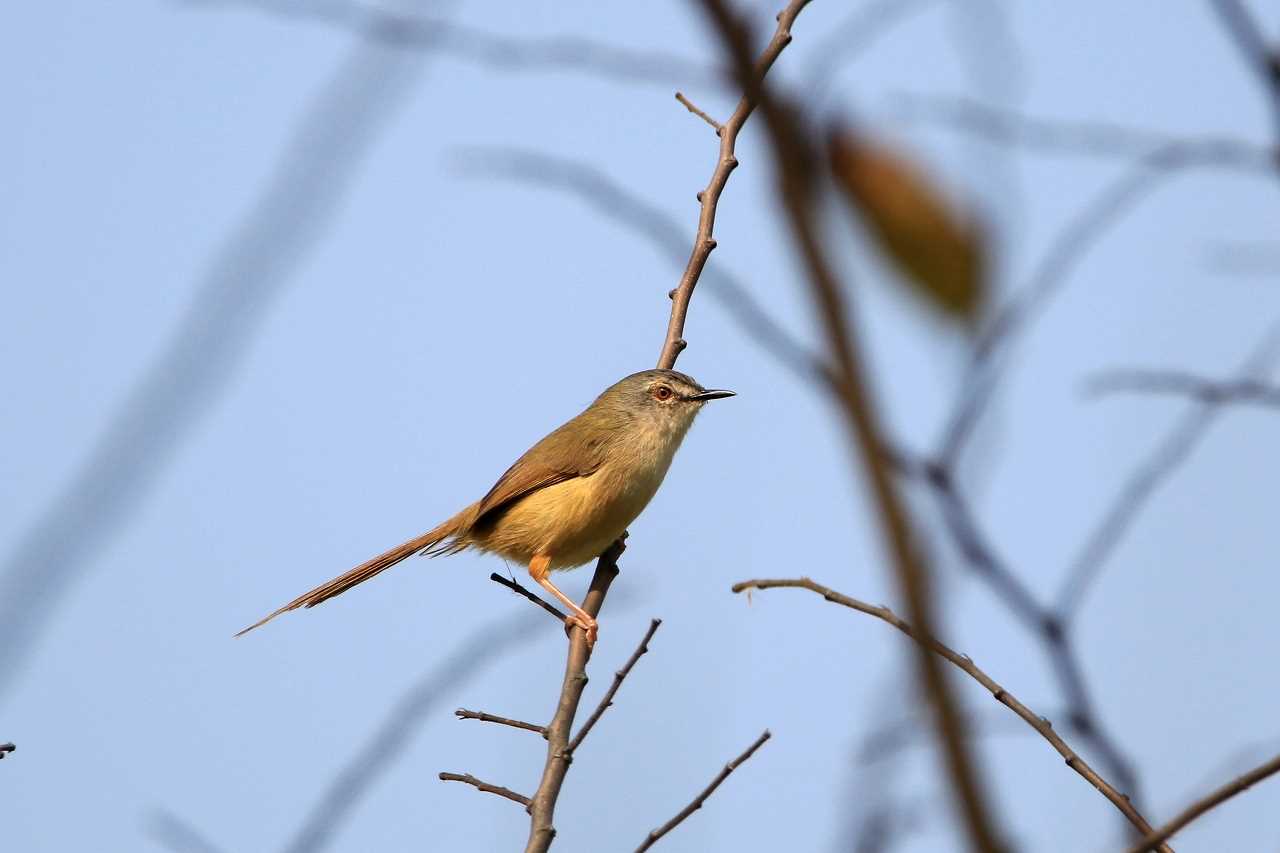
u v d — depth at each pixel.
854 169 1.79
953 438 3.61
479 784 8.51
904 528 1.76
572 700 9.30
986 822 1.86
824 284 1.70
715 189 11.66
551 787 8.27
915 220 1.79
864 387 1.72
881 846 4.76
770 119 1.72
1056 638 5.65
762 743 7.89
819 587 6.04
